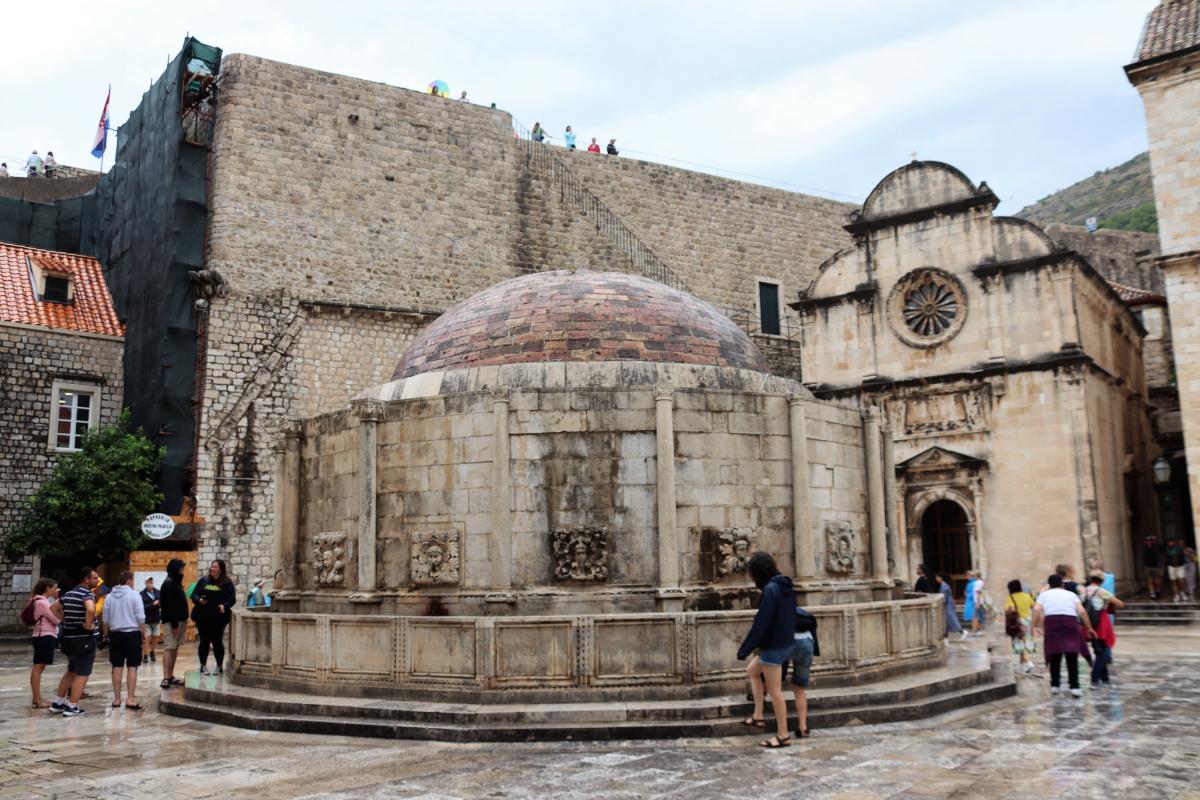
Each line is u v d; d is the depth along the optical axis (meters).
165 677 18.16
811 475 17.12
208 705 15.12
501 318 18.91
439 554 15.48
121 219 43.16
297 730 13.43
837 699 13.73
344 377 39.94
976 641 27.83
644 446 15.68
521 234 46.03
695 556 15.62
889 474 20.47
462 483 15.61
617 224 49.62
